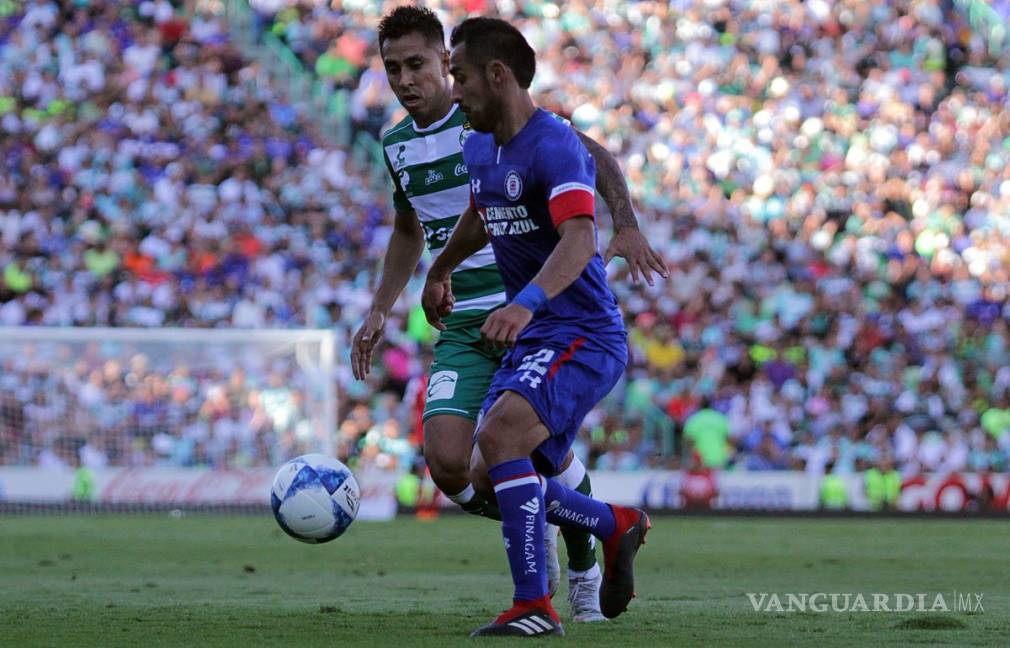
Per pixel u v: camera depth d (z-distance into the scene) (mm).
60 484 57625
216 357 60156
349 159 83438
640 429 66125
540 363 17047
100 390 59500
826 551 41219
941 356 72562
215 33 88250
